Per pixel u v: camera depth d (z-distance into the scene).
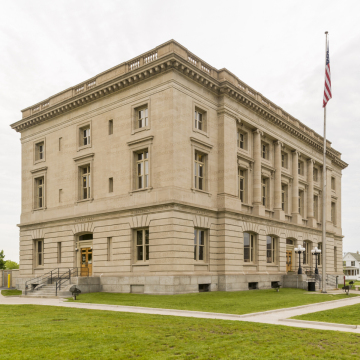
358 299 33.56
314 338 14.95
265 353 12.83
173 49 36.16
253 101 43.97
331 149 66.50
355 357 12.58
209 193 38.53
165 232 34.41
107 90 40.91
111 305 25.45
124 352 12.83
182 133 36.25
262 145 49.09
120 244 37.88
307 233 56.22
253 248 44.06
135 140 37.75
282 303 26.86
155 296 31.33
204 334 15.45
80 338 14.63
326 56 40.38
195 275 35.47
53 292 35.16
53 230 45.47
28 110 51.44
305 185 58.44
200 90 39.00
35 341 14.17
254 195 45.06
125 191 38.34
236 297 30.92
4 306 25.69
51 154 47.28
